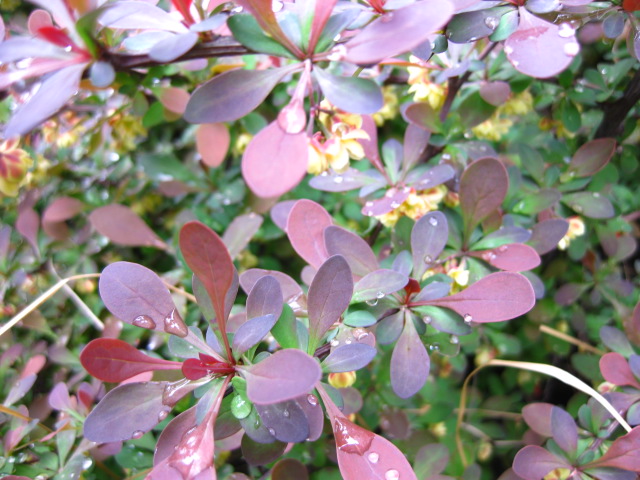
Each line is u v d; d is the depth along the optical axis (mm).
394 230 156
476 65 162
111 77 102
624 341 160
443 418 205
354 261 132
